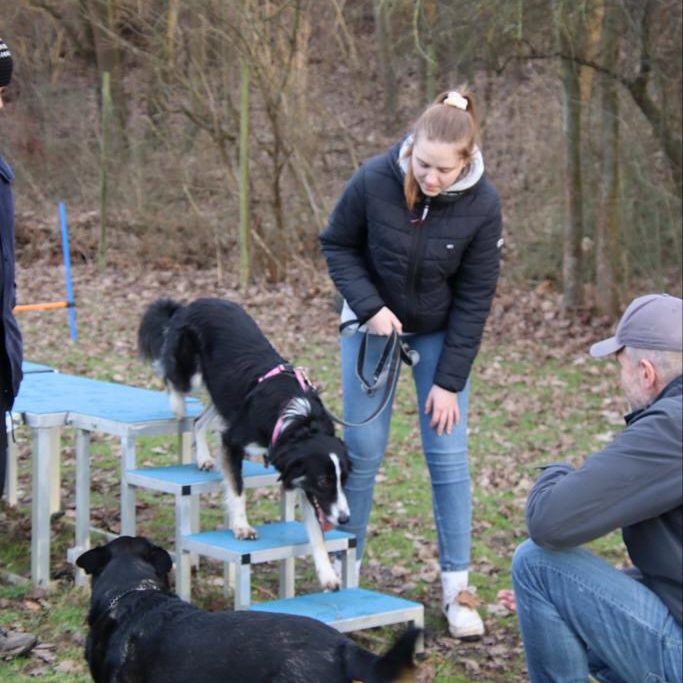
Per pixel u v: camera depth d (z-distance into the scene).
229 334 4.73
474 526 6.25
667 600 3.04
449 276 4.49
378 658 2.85
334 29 14.99
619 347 3.12
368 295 4.46
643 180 12.86
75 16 14.66
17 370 3.91
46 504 4.72
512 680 4.24
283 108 13.80
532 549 3.22
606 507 2.94
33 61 16.17
